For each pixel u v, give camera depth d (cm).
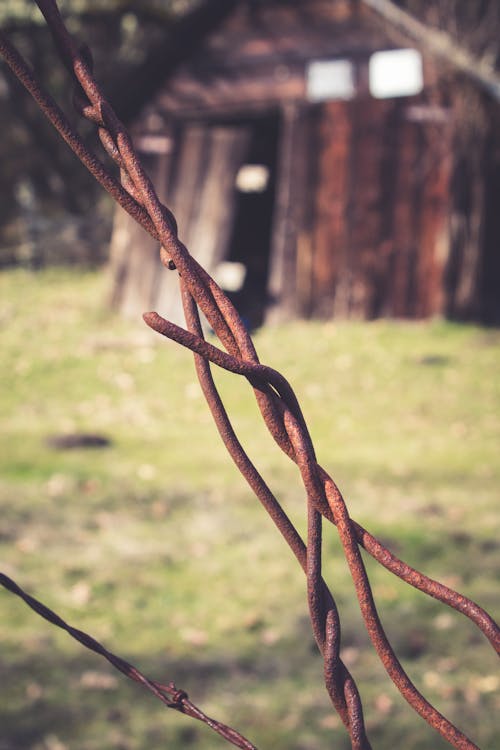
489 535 651
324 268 1502
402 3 1539
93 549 623
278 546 638
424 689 456
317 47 1488
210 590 567
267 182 2014
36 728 415
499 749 403
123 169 67
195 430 955
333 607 65
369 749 64
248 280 1856
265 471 806
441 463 840
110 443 893
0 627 508
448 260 1456
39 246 2055
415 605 546
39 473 782
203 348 62
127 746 403
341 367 1222
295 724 426
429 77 1425
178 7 1947
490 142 1441
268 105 1522
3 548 616
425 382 1155
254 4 1495
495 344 1338
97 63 1966
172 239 66
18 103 2017
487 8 1516
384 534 650
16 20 1616
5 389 1127
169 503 717
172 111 1558
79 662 475
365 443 913
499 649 62
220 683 462
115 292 1566
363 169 1477
